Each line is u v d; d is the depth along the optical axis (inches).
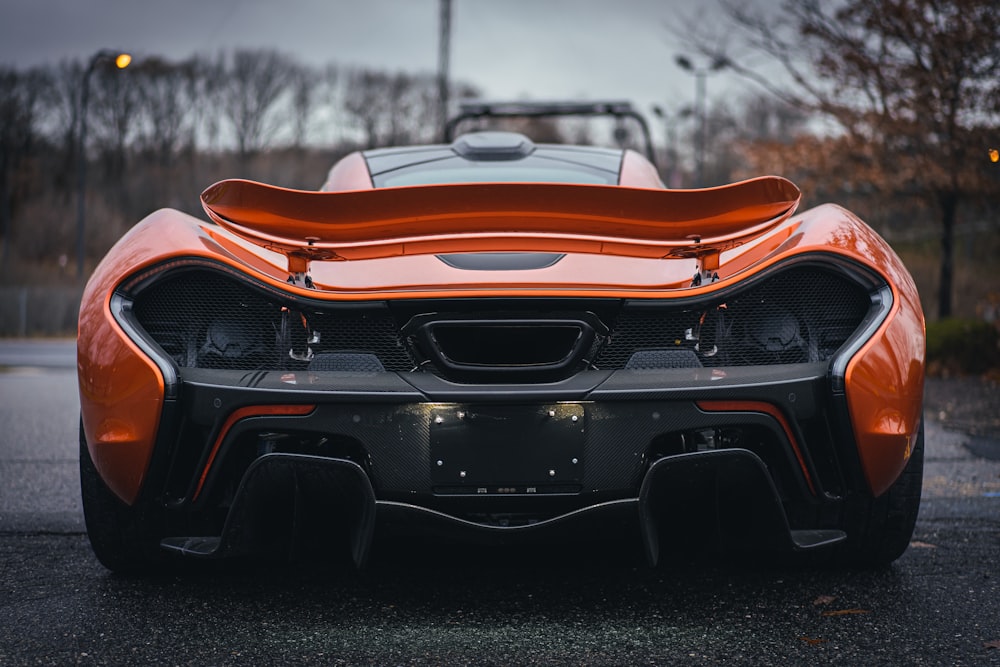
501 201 86.7
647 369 89.9
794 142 461.7
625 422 87.6
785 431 89.5
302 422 87.2
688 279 92.7
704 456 86.7
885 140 430.3
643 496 86.9
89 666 77.2
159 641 82.8
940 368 313.3
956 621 86.7
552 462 87.4
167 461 89.0
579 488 87.7
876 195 452.4
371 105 2202.3
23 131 1872.5
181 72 2034.9
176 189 1957.4
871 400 89.0
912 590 95.8
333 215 87.5
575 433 87.4
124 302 90.0
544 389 86.7
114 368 88.0
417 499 87.9
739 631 84.7
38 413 230.5
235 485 92.7
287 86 2145.7
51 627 86.2
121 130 1969.7
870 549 100.8
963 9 396.5
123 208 1930.4
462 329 88.4
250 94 2110.0
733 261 94.8
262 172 2038.6
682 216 88.7
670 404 87.6
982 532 118.3
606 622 87.3
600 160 126.6
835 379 88.7
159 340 91.7
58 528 121.0
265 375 88.4
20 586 98.2
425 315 88.1
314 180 2025.1
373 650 80.7
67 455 172.7
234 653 80.1
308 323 90.4
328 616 89.2
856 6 423.8
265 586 98.2
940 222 463.8
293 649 81.0
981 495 138.9
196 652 80.4
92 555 109.7
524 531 87.3
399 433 87.2
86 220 1804.9
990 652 79.4
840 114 438.6
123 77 1936.5
